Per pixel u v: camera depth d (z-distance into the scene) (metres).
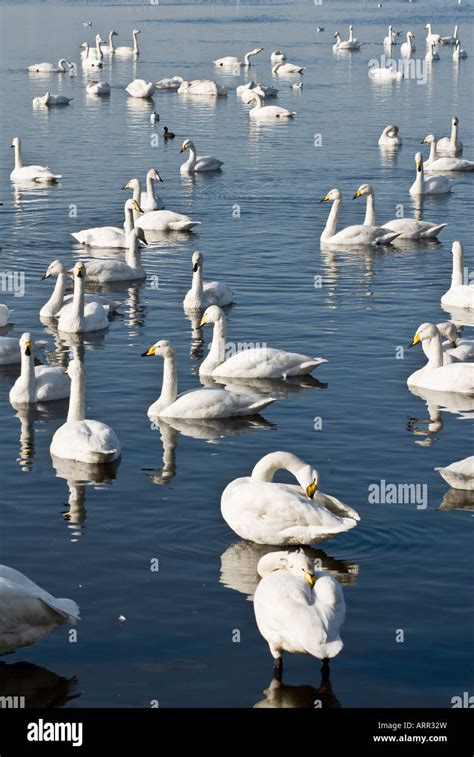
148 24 168.00
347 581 17.69
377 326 32.38
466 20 186.88
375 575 17.89
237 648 15.89
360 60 119.88
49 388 26.53
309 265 40.03
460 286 34.53
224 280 37.81
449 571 18.00
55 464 22.33
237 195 52.53
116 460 22.52
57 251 42.00
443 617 16.62
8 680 15.18
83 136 70.38
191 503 20.47
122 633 16.23
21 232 44.97
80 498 20.66
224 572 17.98
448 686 15.02
